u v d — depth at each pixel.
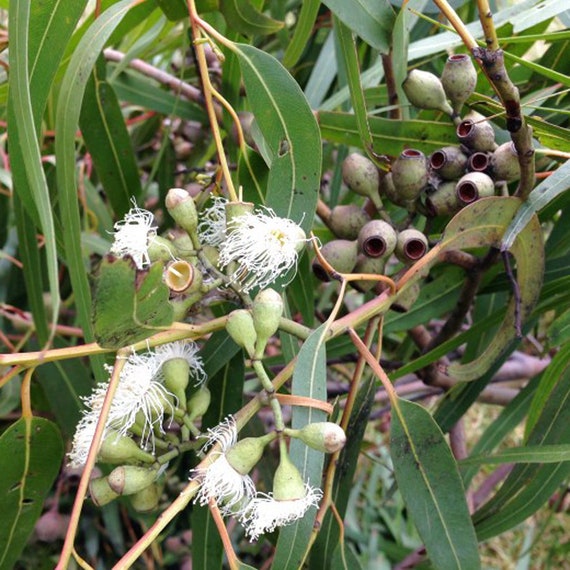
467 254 0.25
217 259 0.20
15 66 0.18
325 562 0.23
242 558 0.45
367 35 0.23
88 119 0.28
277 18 0.34
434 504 0.21
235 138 0.29
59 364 0.30
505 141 0.25
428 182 0.23
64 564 0.16
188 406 0.19
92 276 0.22
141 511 0.20
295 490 0.17
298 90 0.21
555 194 0.21
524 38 0.24
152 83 0.39
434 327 0.44
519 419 0.31
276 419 0.18
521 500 0.26
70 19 0.21
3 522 0.23
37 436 0.22
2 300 0.40
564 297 0.27
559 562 0.57
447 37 0.28
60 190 0.22
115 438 0.18
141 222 0.19
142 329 0.17
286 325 0.20
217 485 0.17
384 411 0.45
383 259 0.23
